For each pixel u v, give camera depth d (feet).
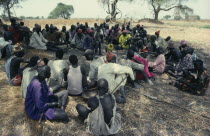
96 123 10.85
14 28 27.94
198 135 12.07
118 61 19.21
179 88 18.80
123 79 14.71
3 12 90.99
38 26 28.86
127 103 15.49
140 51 26.96
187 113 14.47
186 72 18.30
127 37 34.53
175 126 12.90
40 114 11.94
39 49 29.27
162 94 17.57
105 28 43.39
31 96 11.82
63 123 12.36
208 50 37.93
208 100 16.79
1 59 23.84
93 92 15.15
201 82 17.25
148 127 12.67
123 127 12.49
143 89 18.37
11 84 16.96
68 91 15.23
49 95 12.37
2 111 13.14
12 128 11.63
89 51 16.65
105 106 10.52
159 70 22.12
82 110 12.17
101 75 15.38
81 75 14.73
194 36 58.54
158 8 134.00
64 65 15.94
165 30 76.18
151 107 15.11
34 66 14.37
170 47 25.04
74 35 33.30
